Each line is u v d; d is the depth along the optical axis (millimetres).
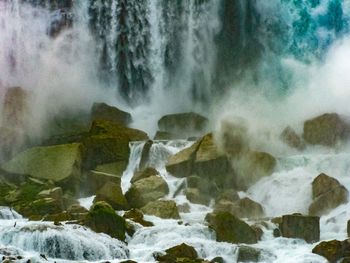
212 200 18328
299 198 18047
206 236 14914
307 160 19344
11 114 21656
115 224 14492
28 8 25281
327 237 15523
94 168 19797
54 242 13250
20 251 12906
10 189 18672
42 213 16688
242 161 19359
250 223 16141
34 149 19828
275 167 19344
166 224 15609
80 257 13250
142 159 20109
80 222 14828
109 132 20750
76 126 23078
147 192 17891
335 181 17547
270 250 13992
